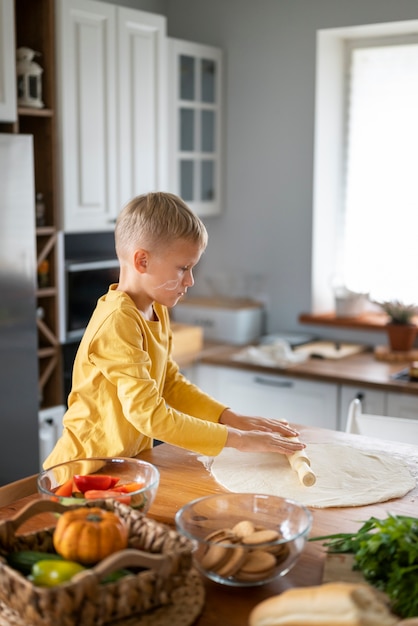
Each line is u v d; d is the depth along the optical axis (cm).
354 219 387
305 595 98
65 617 96
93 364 163
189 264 163
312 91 362
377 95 370
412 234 369
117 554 100
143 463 140
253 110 383
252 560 111
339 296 372
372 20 338
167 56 351
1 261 273
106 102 318
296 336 380
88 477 135
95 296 331
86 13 304
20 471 291
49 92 300
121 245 166
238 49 382
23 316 283
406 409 295
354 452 172
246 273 399
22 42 304
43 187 309
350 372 314
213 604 110
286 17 364
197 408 180
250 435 160
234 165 394
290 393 327
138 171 338
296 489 151
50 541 116
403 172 368
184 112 367
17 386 285
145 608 103
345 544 123
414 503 146
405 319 342
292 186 376
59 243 311
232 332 379
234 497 128
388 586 109
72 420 167
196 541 113
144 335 166
